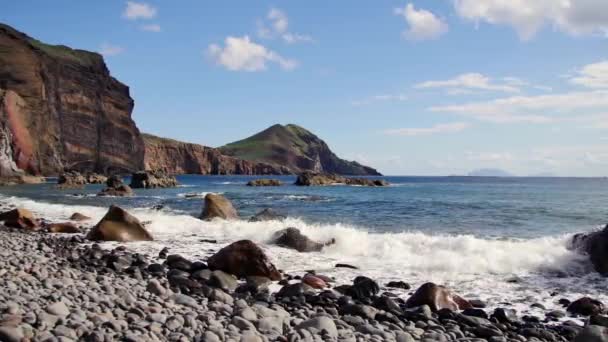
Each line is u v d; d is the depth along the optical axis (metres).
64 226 21.42
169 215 27.47
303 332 7.47
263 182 82.00
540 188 77.44
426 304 10.09
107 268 12.49
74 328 6.66
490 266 13.72
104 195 49.38
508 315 9.53
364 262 14.77
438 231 21.50
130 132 148.38
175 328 7.16
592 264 13.50
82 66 137.38
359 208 34.06
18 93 108.44
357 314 9.28
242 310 8.46
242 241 13.12
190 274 12.27
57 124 120.69
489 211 30.97
